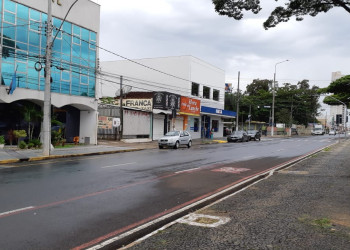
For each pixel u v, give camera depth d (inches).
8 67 796.0
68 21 956.0
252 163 671.8
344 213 273.0
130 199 331.3
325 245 199.2
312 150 1078.4
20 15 821.9
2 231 226.1
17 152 734.5
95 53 1061.1
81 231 230.4
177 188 394.0
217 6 475.5
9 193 341.7
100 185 398.3
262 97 3302.2
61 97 935.7
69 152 796.0
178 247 196.4
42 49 879.1
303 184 417.1
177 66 1631.4
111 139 1219.2
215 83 1873.8
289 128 2945.4
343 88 1843.0
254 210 283.4
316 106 3745.1
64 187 380.2
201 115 1738.4
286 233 221.3
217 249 193.0
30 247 198.5
